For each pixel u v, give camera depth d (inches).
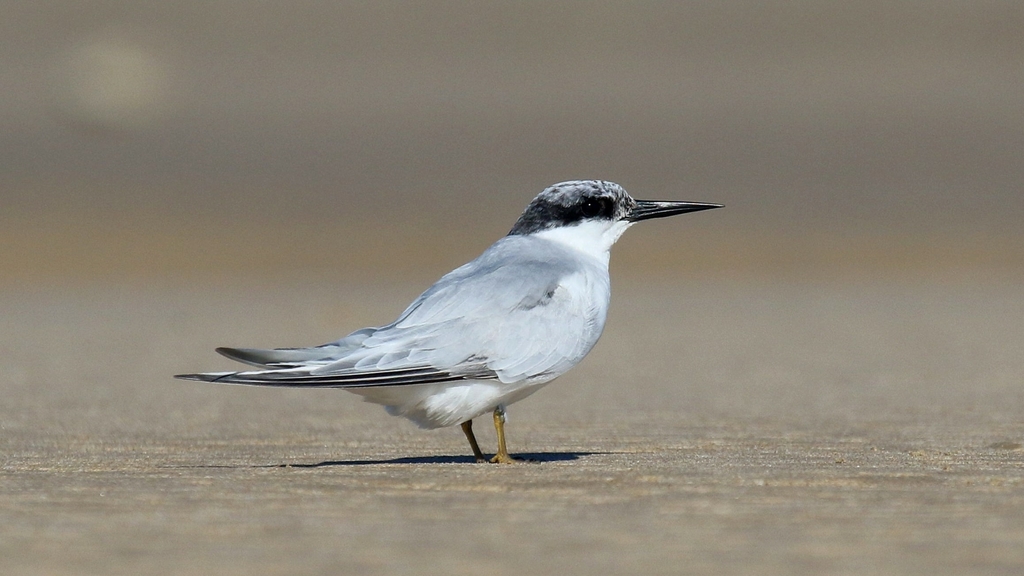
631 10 1649.9
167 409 356.2
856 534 171.3
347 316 642.2
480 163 1155.3
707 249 925.2
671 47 1553.9
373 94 1381.6
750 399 380.8
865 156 1176.2
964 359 489.4
